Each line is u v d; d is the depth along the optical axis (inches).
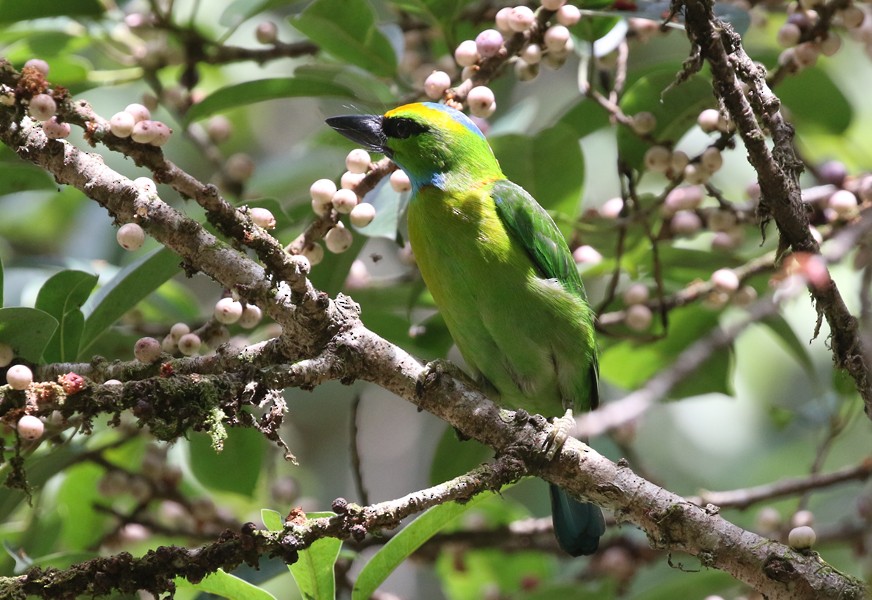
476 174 333.4
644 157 356.5
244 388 232.4
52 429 259.4
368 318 378.9
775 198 252.2
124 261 462.0
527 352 331.6
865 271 255.8
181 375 230.7
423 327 384.8
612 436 399.5
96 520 398.6
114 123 237.5
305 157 465.7
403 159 337.4
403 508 225.3
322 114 387.2
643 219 346.9
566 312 329.1
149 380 224.5
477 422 256.8
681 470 557.6
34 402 218.5
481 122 398.0
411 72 432.8
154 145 240.8
